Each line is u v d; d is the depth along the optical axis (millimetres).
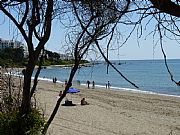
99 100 45562
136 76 106688
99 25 2449
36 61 3402
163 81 87000
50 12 3104
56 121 27688
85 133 24000
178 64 190125
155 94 56094
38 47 3340
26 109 3902
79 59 2828
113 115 32875
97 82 84188
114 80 90875
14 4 2953
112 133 24703
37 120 4082
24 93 3592
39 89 57250
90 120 29406
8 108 4852
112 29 2359
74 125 26531
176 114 34031
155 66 183625
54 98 44219
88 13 2719
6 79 5113
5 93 5082
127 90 63781
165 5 2213
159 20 2348
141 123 28891
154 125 28047
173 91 62500
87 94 53438
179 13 2219
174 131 25703
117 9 2342
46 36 3240
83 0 2564
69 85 3113
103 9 2434
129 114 33750
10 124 4051
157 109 37719
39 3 3299
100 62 2818
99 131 25047
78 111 34688
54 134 21734
